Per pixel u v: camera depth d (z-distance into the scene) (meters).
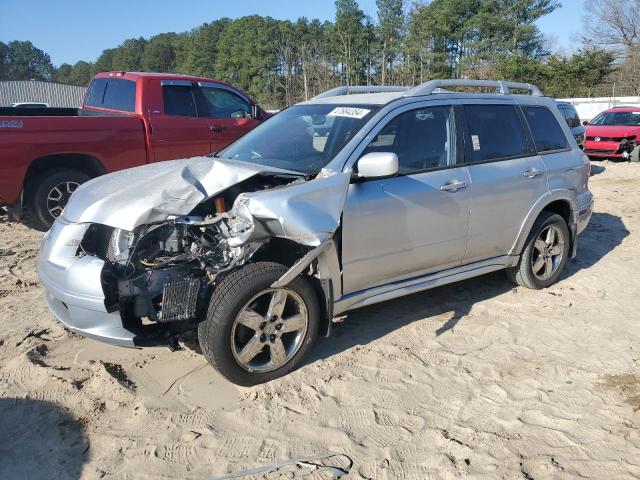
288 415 3.38
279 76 71.75
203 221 3.61
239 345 3.57
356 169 3.85
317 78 55.19
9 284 5.48
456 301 5.09
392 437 3.18
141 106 7.82
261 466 2.96
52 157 7.17
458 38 59.59
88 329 3.44
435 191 4.21
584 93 45.69
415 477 2.87
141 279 3.46
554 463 2.95
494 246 4.81
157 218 3.50
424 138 4.32
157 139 7.90
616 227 7.85
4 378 3.73
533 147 5.12
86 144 7.29
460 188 4.38
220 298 3.37
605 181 12.18
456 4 57.69
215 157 4.66
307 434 3.21
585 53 47.09
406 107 4.27
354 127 4.07
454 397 3.57
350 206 3.75
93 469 2.93
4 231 7.62
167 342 3.47
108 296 3.36
